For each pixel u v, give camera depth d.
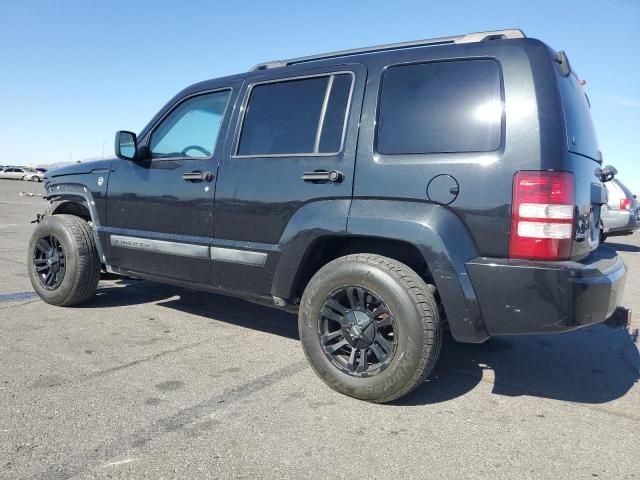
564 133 2.74
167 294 5.71
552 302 2.64
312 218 3.27
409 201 2.97
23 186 41.81
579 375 3.71
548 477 2.38
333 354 3.21
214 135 3.96
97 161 4.80
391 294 2.93
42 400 2.97
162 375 3.42
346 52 3.60
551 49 2.92
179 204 4.04
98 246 4.72
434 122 3.00
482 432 2.79
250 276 3.64
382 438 2.68
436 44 3.29
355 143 3.21
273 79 3.75
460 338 2.86
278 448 2.54
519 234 2.70
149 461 2.38
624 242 14.46
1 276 6.41
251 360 3.77
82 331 4.30
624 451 2.63
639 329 4.94
